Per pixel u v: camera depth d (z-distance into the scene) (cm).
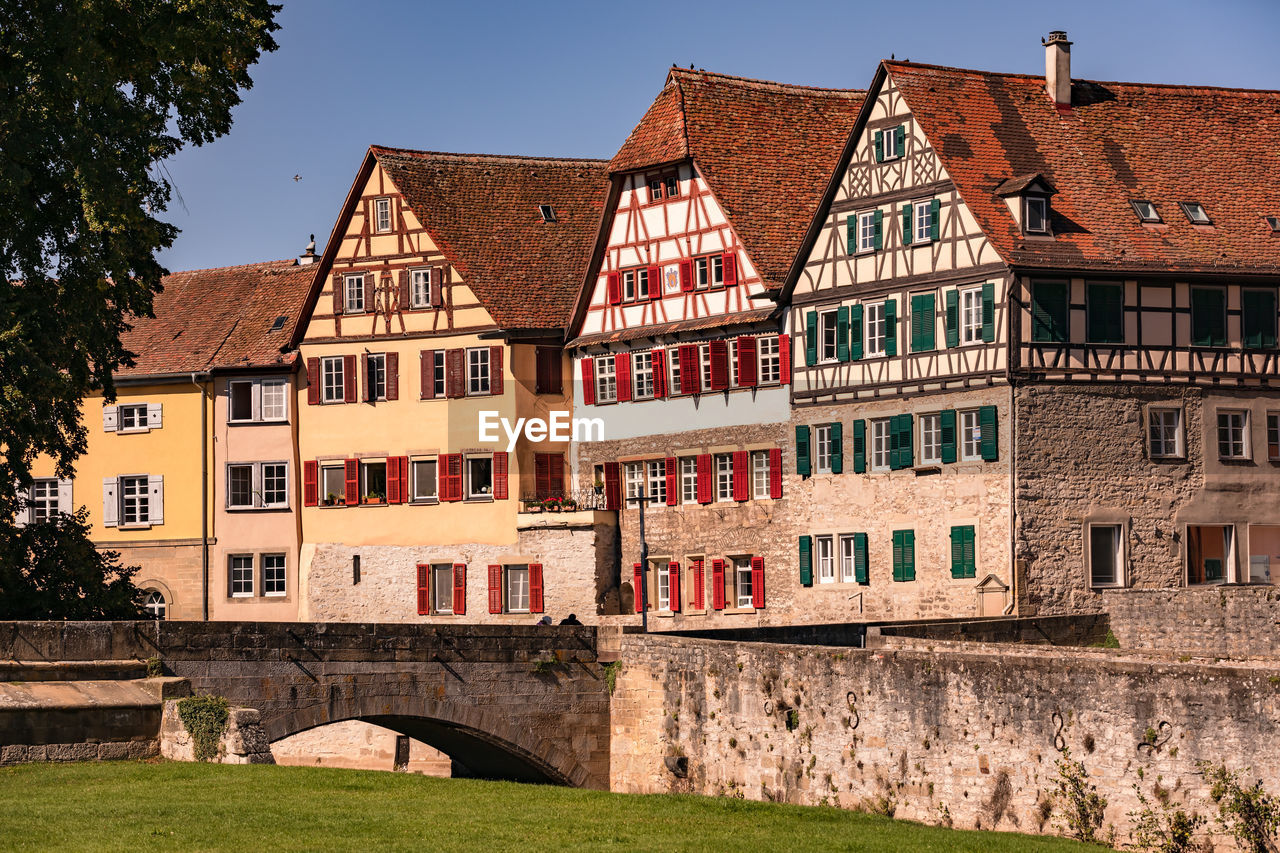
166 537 6519
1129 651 3425
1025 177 5325
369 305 6400
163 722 3472
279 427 6444
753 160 5972
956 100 5466
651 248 6034
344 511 6378
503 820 2942
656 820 3053
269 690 4034
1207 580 5241
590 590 6047
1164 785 2745
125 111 4084
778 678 3556
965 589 5178
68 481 6631
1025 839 2839
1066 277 5169
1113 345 5194
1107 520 5147
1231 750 2672
